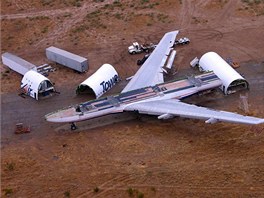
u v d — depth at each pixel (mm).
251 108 65562
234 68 77000
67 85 76688
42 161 58250
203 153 56688
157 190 50906
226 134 60250
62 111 64188
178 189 50750
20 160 58812
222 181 51312
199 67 77438
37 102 72188
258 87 70875
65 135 63281
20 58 84375
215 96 69688
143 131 62594
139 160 56500
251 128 60750
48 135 63688
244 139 58750
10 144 62469
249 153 55844
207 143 58750
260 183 50562
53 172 55875
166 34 84125
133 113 66562
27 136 63906
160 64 75438
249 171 52562
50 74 80812
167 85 68625
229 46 84938
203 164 54500
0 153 60656
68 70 81938
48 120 63125
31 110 70125
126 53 86312
